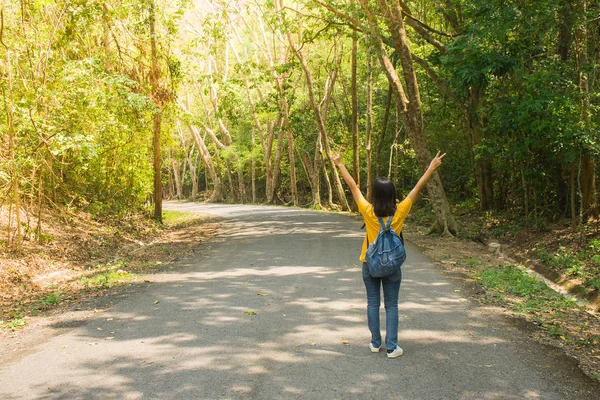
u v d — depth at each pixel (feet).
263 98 136.15
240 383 13.65
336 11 51.78
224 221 74.74
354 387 13.33
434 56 61.57
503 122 42.16
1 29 28.53
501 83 49.39
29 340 18.06
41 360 15.74
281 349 16.34
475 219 64.28
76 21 37.24
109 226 54.08
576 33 39.27
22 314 22.43
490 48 45.37
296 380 13.82
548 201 52.75
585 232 38.83
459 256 36.29
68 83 34.76
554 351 16.05
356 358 15.46
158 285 27.25
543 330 18.31
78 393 13.15
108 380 13.98
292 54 69.05
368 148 83.30
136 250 45.06
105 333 18.51
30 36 32.94
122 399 12.74
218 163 184.34
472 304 22.00
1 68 31.86
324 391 13.09
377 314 15.92
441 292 24.29
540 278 30.50
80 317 21.08
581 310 21.71
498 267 31.58
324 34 59.72
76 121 40.70
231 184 177.37
